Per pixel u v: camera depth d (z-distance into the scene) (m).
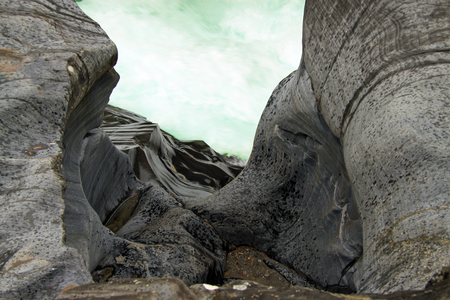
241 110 9.13
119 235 2.88
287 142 2.87
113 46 2.31
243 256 2.78
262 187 3.09
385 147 1.67
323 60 2.26
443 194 1.42
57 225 1.42
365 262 1.69
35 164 1.62
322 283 2.33
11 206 1.45
